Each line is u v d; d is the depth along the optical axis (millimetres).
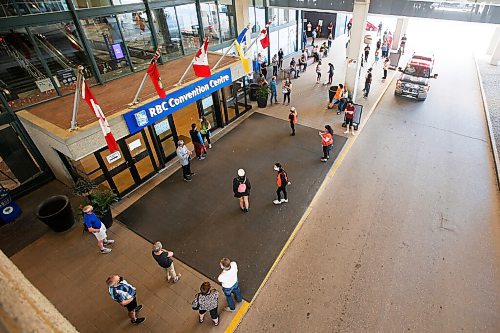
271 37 19578
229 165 11477
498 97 15461
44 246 8641
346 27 26891
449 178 10289
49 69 9844
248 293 7195
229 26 15789
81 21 10000
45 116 9211
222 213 9391
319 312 6781
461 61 20484
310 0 15555
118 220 9367
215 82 11867
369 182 10281
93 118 8906
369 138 12625
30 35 9117
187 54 13859
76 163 9695
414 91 15281
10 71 9172
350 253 7992
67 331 989
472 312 6613
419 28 29531
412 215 8977
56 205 9219
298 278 7473
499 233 8320
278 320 6672
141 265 7980
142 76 11742
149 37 12133
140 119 9531
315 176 10656
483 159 11117
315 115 14523
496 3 11555
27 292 922
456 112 14258
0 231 9172
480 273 7359
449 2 12273
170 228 9000
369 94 16422
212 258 8062
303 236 8523
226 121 14086
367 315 6672
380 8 13633
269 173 10914
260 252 8141
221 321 6680
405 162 11133
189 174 10742
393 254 7906
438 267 7535
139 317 6793
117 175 10891
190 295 7215
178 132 13383
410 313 6660
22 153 10156
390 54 20766
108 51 11055
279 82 18422
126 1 10906
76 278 7746
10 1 8562
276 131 13422
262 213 9289
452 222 8688
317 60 20312
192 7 13336
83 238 8812
